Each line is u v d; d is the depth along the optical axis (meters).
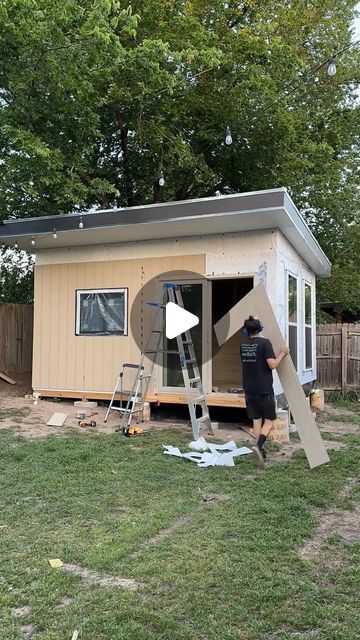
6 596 2.77
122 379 8.73
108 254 9.02
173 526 3.87
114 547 3.41
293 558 3.30
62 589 2.86
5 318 11.38
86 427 7.41
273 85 11.95
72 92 8.85
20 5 7.15
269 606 2.71
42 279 9.55
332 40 15.24
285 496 4.55
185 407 9.09
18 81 8.21
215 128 13.33
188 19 11.35
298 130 14.41
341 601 2.79
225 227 7.73
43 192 10.68
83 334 9.13
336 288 17.62
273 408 5.81
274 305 7.68
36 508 4.18
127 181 15.18
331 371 12.60
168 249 8.52
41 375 9.42
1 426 7.25
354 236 17.55
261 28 12.05
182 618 2.61
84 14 7.80
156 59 9.08
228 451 6.23
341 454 6.19
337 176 15.66
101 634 2.46
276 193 6.72
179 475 5.15
